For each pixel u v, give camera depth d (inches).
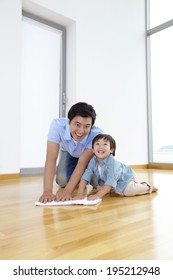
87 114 46.6
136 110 130.6
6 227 31.5
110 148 51.4
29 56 96.7
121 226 32.0
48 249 24.7
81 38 107.2
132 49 131.3
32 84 96.9
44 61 101.2
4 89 81.4
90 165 52.9
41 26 101.1
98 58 113.4
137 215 37.4
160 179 82.7
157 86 135.6
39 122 98.2
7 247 25.2
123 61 125.6
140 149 131.0
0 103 80.4
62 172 61.4
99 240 27.0
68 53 107.5
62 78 106.2
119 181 52.6
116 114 119.9
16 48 85.1
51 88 102.7
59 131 52.4
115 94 120.0
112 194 55.4
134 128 128.5
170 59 128.8
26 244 26.0
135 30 134.3
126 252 24.0
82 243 26.2
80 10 107.7
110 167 50.4
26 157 93.8
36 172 95.1
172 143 126.0
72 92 104.9
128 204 45.1
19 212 38.9
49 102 101.7
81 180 52.0
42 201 44.4
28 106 95.3
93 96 110.0
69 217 36.2
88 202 44.5
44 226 31.9
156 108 135.8
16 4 86.1
